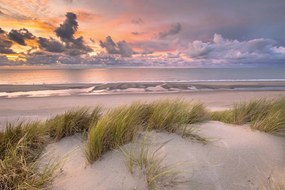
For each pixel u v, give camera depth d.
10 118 9.70
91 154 2.94
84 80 38.62
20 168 2.58
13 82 33.31
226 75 58.00
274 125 4.30
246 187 2.79
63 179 2.64
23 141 3.18
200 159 3.13
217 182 2.79
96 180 2.60
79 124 3.93
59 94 19.88
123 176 2.62
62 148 3.37
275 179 2.97
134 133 3.43
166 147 3.28
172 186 2.54
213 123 4.77
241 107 5.46
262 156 3.44
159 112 4.16
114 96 18.31
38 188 2.41
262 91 22.36
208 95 19.20
